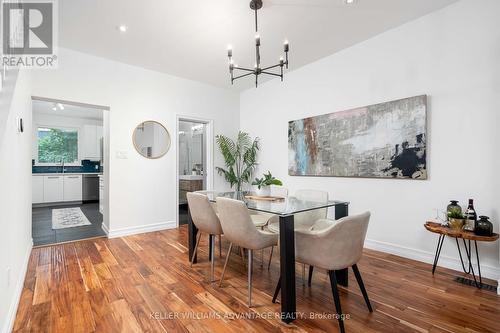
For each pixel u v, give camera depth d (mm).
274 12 2609
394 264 2705
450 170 2559
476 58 2396
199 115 4770
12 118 1906
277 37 3133
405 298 2020
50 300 1998
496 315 1776
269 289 2203
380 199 3119
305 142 3994
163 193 4297
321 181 3811
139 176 4043
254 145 4961
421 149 2713
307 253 1715
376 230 3158
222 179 5172
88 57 3572
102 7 2480
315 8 2557
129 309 1880
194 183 6000
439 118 2631
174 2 2420
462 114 2480
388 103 2990
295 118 4215
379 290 2156
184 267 2670
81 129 7379
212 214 2354
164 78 4316
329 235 1576
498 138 2273
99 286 2234
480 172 2373
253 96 5078
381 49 3084
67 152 7316
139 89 4043
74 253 3082
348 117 3406
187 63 3912
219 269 2627
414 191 2822
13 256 1890
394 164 2938
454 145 2531
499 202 2252
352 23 2852
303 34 3074
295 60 3838
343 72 3496
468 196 2445
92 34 3021
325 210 2711
